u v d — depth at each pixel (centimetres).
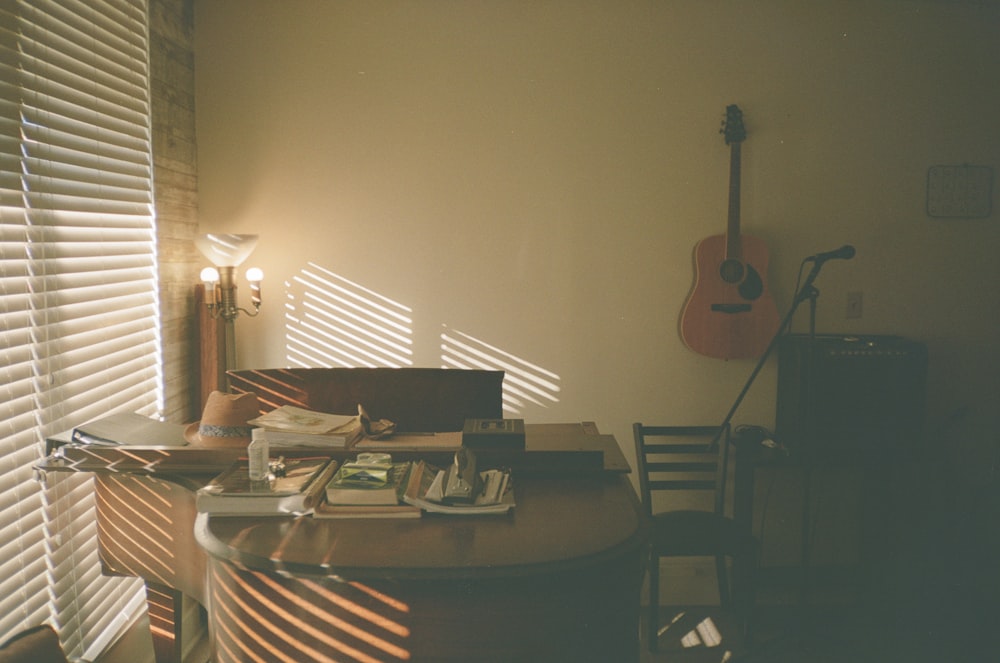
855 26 343
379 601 153
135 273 272
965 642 292
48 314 212
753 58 342
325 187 341
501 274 347
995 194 354
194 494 200
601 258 347
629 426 354
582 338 350
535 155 342
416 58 338
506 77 339
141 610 271
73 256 227
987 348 359
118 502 209
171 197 306
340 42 336
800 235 349
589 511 183
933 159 351
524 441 209
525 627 156
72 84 226
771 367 351
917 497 333
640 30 339
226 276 314
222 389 319
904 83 347
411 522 175
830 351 317
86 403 235
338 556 155
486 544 162
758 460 309
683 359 352
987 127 351
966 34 347
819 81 344
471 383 271
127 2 266
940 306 356
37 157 206
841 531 348
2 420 191
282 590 157
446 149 341
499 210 344
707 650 290
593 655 161
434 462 210
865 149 348
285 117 338
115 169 255
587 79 340
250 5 333
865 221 350
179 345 312
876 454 311
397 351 349
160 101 295
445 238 345
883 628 305
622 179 344
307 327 347
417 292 347
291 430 211
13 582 193
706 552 279
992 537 341
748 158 345
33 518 203
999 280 357
